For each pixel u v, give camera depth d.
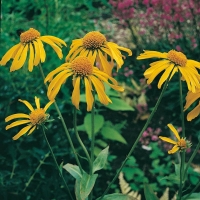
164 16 1.02
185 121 0.98
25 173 0.69
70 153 0.77
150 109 1.03
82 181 0.46
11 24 1.08
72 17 1.17
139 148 0.93
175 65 0.43
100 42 0.44
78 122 0.97
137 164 0.88
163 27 1.09
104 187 0.83
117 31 1.29
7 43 0.97
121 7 1.07
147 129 0.97
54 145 0.75
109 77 0.43
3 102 0.80
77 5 1.32
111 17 1.39
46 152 0.73
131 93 1.08
